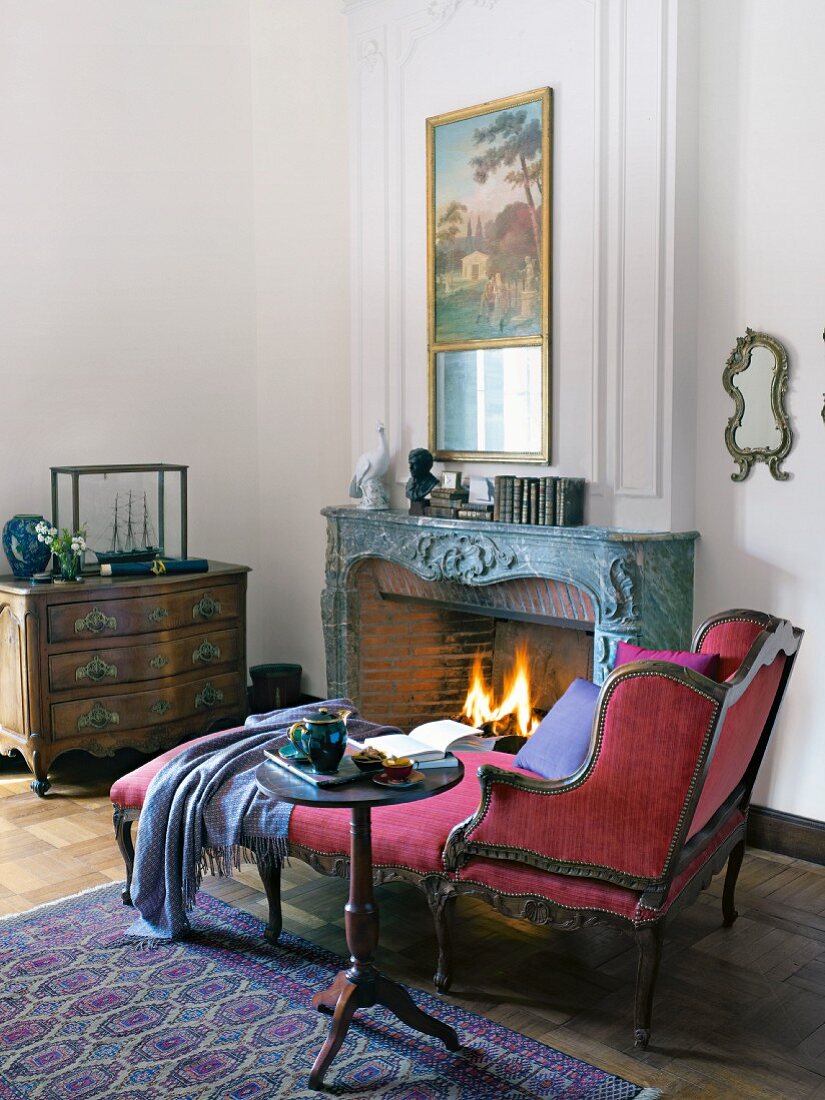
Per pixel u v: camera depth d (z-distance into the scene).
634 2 4.58
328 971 3.47
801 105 4.26
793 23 4.26
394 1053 3.03
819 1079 2.90
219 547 6.62
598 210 4.76
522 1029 3.14
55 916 3.87
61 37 5.82
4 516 5.77
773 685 3.56
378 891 4.16
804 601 4.37
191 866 3.65
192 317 6.42
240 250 6.60
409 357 5.72
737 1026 3.16
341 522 5.81
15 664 5.16
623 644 3.88
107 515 5.71
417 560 5.40
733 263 4.49
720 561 4.62
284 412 6.59
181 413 6.41
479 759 4.02
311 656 6.57
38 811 4.98
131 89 6.09
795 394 4.34
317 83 6.20
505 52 5.12
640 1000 3.03
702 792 3.02
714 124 4.50
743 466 4.50
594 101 4.74
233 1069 2.94
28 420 5.82
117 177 6.07
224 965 3.51
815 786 4.39
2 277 5.68
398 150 5.67
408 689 5.97
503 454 5.24
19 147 5.71
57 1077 2.90
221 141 6.47
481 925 3.84
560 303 4.97
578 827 3.07
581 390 4.91
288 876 4.27
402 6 5.56
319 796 2.84
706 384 4.60
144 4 6.11
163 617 5.48
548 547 4.79
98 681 5.29
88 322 6.02
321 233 6.26
